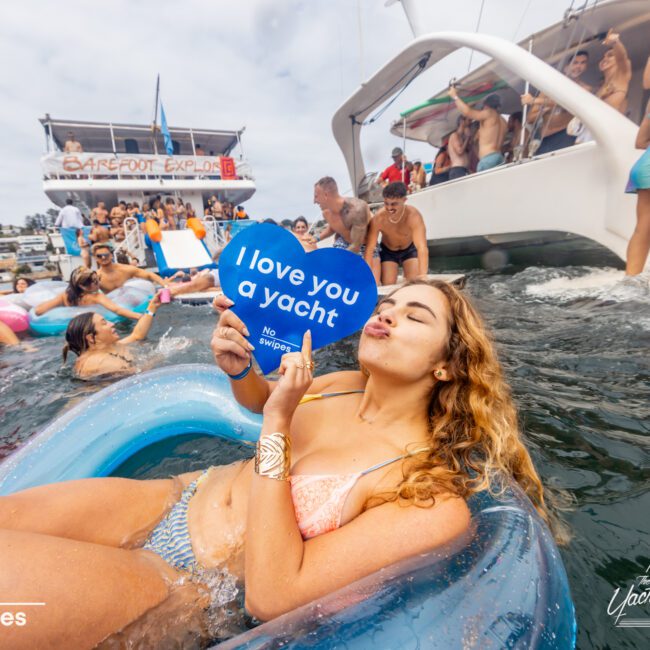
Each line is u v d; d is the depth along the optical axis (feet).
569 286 12.36
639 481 4.33
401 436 3.64
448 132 22.27
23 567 2.44
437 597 2.18
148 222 30.04
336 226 14.80
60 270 36.29
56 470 5.05
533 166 13.98
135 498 3.79
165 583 3.10
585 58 13.02
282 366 3.18
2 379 9.95
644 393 6.09
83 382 9.54
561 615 2.26
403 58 16.70
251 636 2.14
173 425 6.03
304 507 3.13
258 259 3.99
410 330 3.55
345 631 2.03
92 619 2.53
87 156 40.22
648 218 11.05
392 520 2.77
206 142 49.26
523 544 2.63
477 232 16.98
